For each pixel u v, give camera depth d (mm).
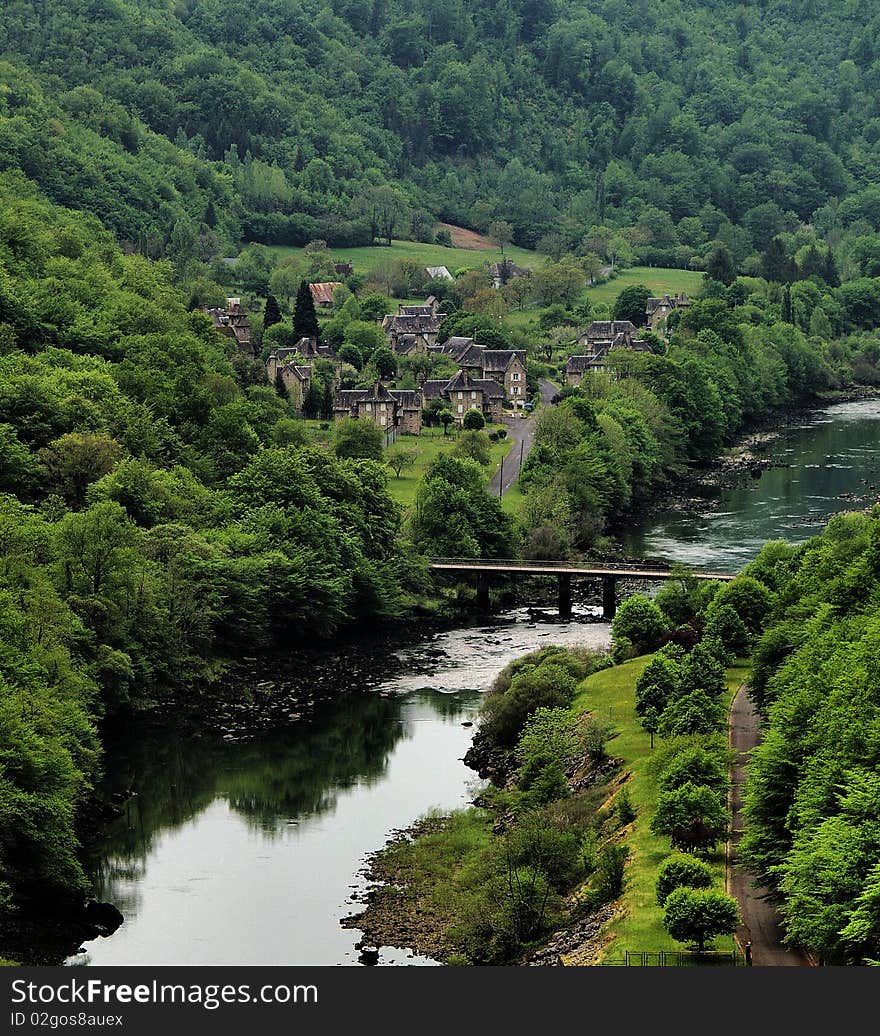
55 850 114375
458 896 114500
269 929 110188
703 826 108812
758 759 105938
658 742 135625
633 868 107188
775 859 98688
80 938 108562
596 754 135625
